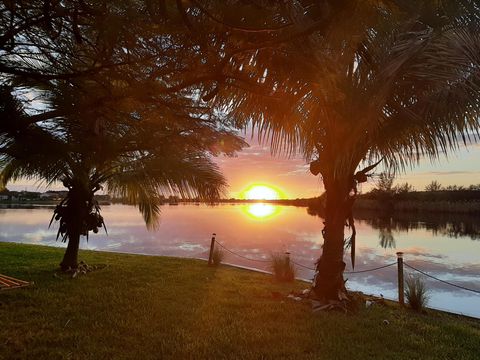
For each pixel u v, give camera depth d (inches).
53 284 293.3
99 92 119.1
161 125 139.3
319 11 89.2
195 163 358.9
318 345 188.2
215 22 90.6
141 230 949.8
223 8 85.8
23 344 176.7
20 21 97.9
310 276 423.5
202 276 349.7
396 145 237.3
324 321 224.1
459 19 96.6
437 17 94.2
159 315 224.4
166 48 98.1
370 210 1866.4
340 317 234.5
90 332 194.1
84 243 709.9
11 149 101.5
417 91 205.3
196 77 104.5
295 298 267.7
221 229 980.6
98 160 126.1
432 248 666.2
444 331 219.9
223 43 99.7
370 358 175.3
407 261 530.0
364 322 226.8
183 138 156.3
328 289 262.1
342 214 261.1
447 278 423.8
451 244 727.1
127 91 108.0
